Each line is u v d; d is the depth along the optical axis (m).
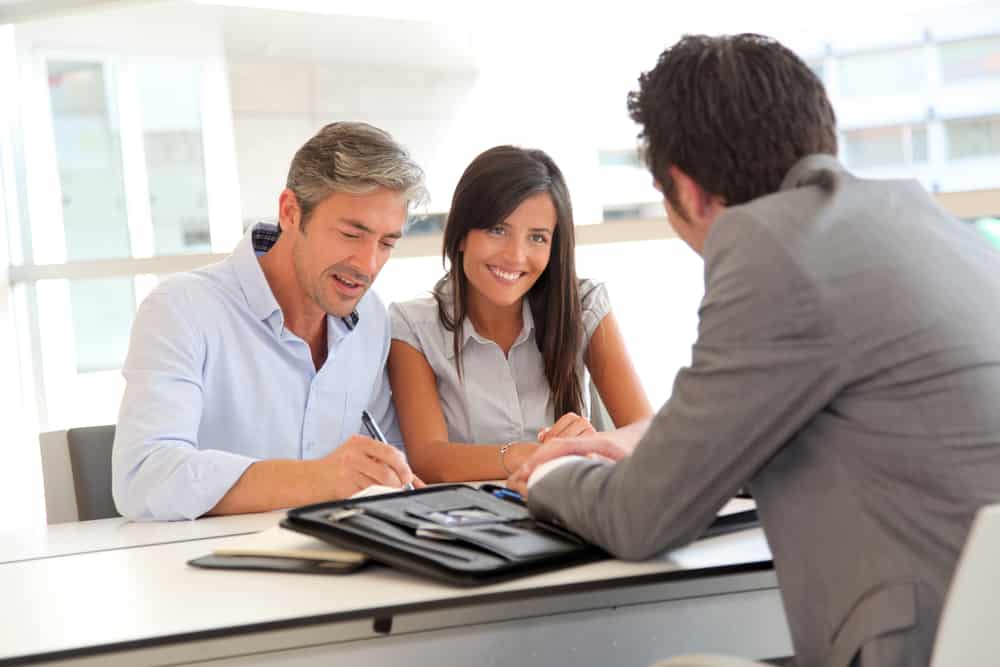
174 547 1.57
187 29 3.98
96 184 4.02
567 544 1.29
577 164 3.94
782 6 3.91
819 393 1.09
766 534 1.17
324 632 1.16
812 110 1.27
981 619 0.89
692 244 1.37
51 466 2.19
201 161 4.02
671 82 1.30
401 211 2.02
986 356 1.06
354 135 1.99
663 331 3.91
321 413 2.18
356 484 1.76
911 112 3.87
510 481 1.57
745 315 1.11
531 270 2.25
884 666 1.02
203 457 1.82
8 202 4.02
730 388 1.11
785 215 1.14
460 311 2.33
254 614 1.15
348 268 2.01
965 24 3.79
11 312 3.99
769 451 1.12
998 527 0.86
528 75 3.96
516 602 1.22
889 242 1.12
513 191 2.20
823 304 1.08
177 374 1.95
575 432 2.04
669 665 0.95
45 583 1.40
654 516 1.19
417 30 3.97
